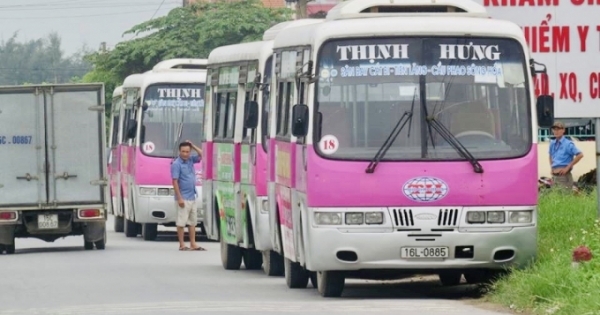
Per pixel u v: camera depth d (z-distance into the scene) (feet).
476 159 114.11
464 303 111.65
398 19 116.16
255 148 151.23
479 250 113.80
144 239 238.27
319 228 113.80
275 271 151.74
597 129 143.02
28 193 202.90
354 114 114.93
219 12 397.39
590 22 144.97
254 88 155.94
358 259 113.60
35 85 203.21
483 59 116.16
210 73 181.68
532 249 115.14
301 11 280.31
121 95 273.33
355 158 113.91
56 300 124.16
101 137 204.95
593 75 144.97
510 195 114.32
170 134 234.17
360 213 113.70
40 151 203.41
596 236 122.21
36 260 182.70
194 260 181.16
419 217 113.39
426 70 115.44
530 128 115.75
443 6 122.01
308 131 115.14
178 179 203.10
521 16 145.48
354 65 115.55
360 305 110.42
